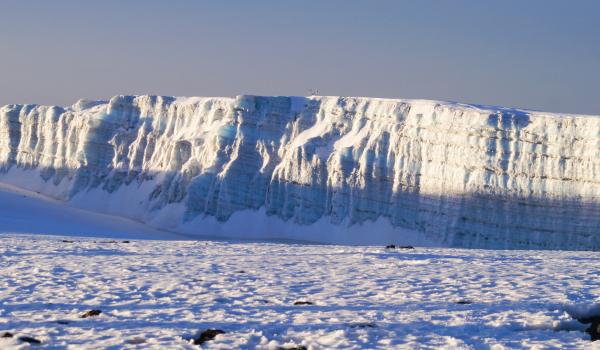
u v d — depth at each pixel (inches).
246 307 1015.0
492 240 5570.9
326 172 6496.1
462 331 852.0
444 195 5836.6
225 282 1259.2
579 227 5310.0
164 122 7815.0
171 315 962.1
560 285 1195.9
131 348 782.5
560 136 5492.1
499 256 1841.8
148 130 7849.4
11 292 1154.7
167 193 7165.4
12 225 4471.0
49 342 810.8
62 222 5580.7
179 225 6766.7
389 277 1327.5
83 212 6638.8
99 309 1007.6
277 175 6707.7
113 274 1369.3
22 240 2456.9
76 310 994.7
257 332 850.1
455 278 1309.1
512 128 5679.1
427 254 1891.0
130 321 920.3
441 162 5920.3
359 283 1247.5
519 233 5502.0
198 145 7229.3
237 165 6835.6
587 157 5364.2
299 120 6968.5
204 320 925.2
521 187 5546.3
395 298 1083.9
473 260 1679.4
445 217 5782.5
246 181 6820.9
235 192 6761.8
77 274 1366.9
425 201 5949.8
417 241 5866.1
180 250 2028.8
